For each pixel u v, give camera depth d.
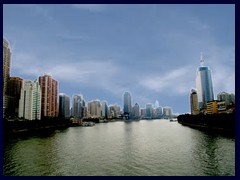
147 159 55.69
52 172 44.62
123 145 82.88
